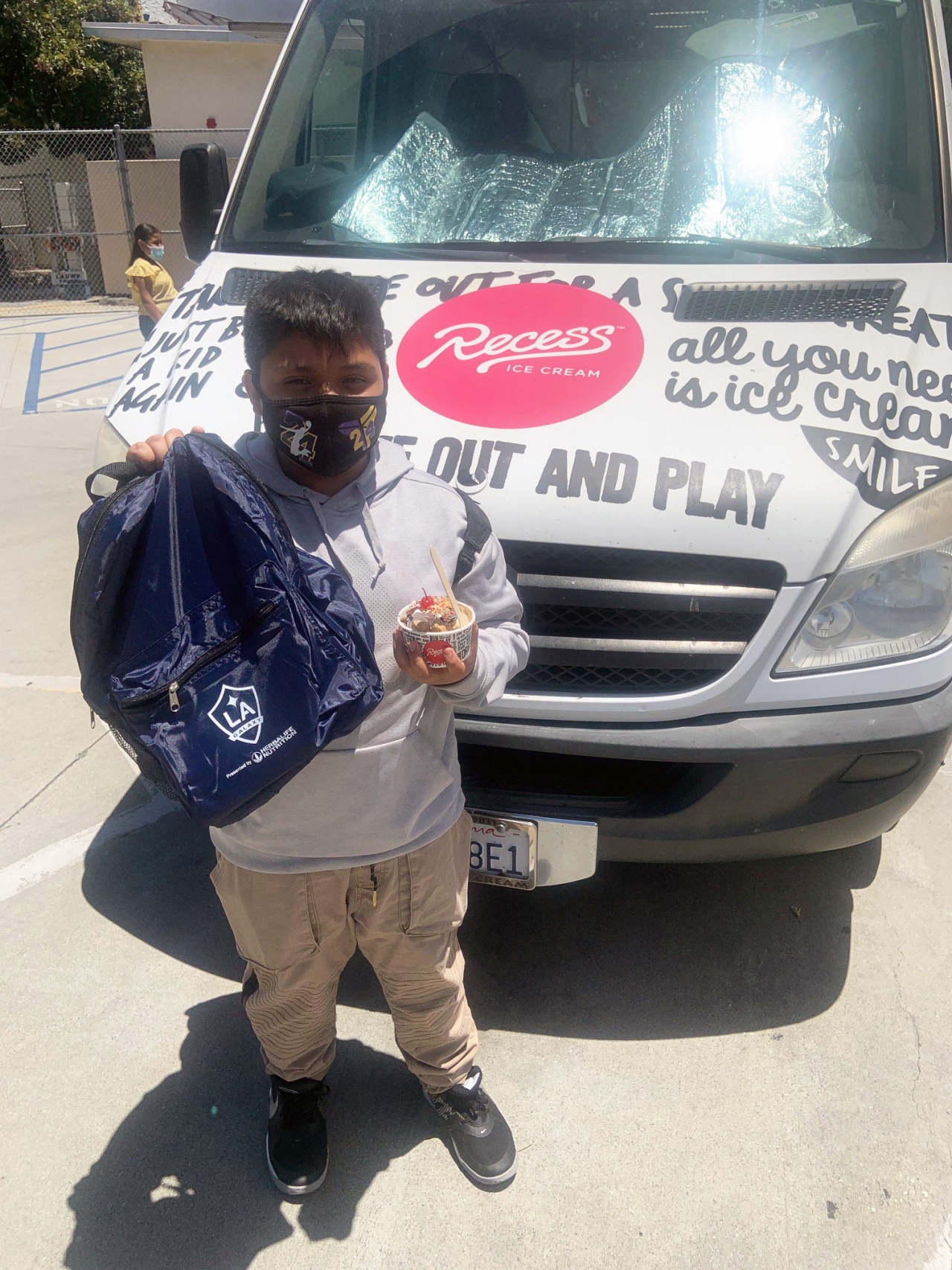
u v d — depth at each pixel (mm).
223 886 1906
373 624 1635
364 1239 2084
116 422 2812
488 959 2812
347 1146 2281
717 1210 2133
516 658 1807
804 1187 2180
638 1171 2219
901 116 3105
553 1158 2250
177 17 15562
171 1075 2467
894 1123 2326
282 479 1685
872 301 2695
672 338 2633
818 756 2260
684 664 2283
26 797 3539
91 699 1571
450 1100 2203
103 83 20391
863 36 3182
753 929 2914
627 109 3211
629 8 3260
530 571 2340
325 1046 2164
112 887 3105
